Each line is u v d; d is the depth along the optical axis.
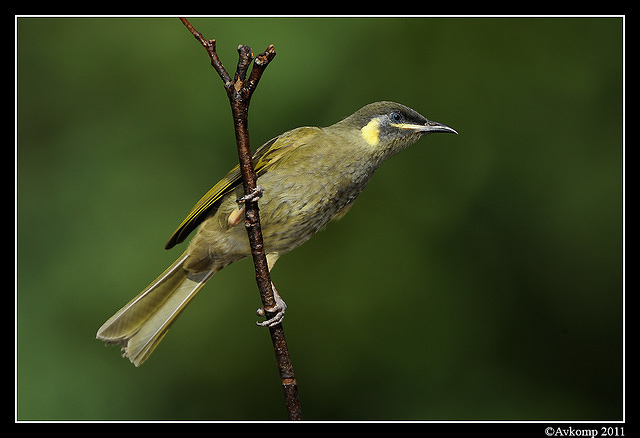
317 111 14.86
